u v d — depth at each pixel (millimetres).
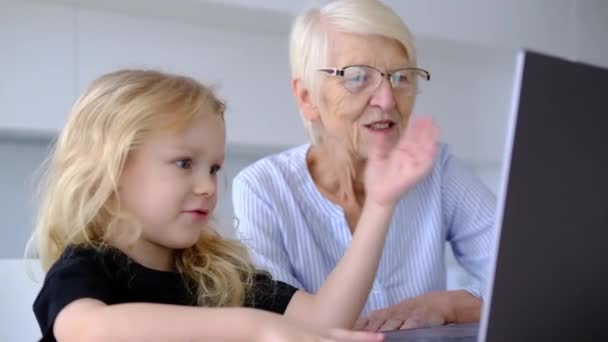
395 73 1221
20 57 1762
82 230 811
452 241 1432
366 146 1231
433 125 823
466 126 2803
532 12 2771
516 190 471
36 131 1816
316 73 1254
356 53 1207
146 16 1976
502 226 472
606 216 512
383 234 847
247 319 594
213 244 997
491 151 2873
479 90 2842
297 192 1297
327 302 831
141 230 818
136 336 600
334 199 1325
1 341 1595
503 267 478
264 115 2209
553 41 2838
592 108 492
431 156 821
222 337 588
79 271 726
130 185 810
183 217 822
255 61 2189
